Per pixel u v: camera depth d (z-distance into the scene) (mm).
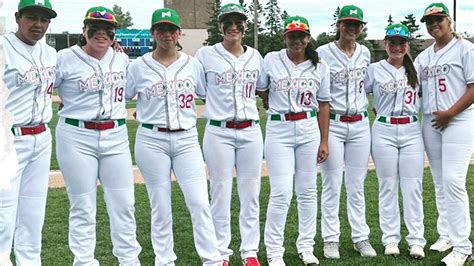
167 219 4570
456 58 4785
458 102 4734
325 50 5102
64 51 4195
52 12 3824
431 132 5113
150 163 4422
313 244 5160
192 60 4578
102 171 4324
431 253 5297
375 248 5520
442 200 5359
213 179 4770
